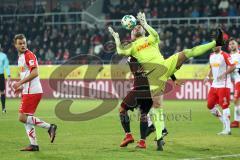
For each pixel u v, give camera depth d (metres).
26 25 71.94
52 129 21.56
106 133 28.08
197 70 55.50
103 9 74.69
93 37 66.44
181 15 68.44
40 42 68.69
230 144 24.11
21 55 21.36
